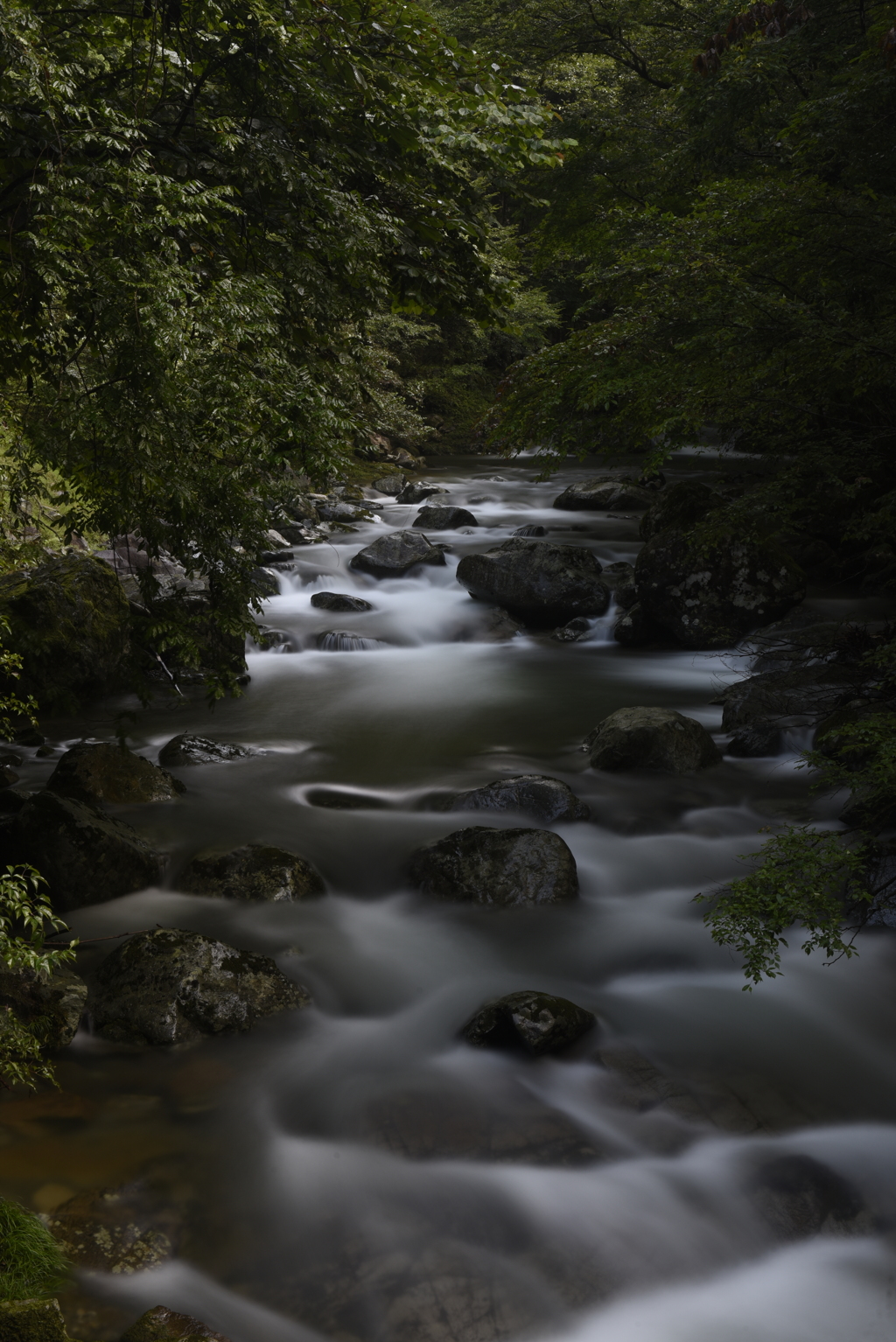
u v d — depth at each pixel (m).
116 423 4.91
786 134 10.37
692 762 8.15
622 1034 4.95
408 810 7.44
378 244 5.99
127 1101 4.30
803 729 8.38
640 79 19.00
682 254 8.62
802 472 8.70
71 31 5.89
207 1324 3.20
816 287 8.45
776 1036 4.95
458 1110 4.36
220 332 4.95
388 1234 3.64
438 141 6.39
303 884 6.19
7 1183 3.74
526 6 18.31
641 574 12.17
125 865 6.09
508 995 4.92
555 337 34.41
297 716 9.78
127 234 4.69
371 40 6.36
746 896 4.61
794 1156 4.10
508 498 21.69
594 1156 4.08
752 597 11.70
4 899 4.09
